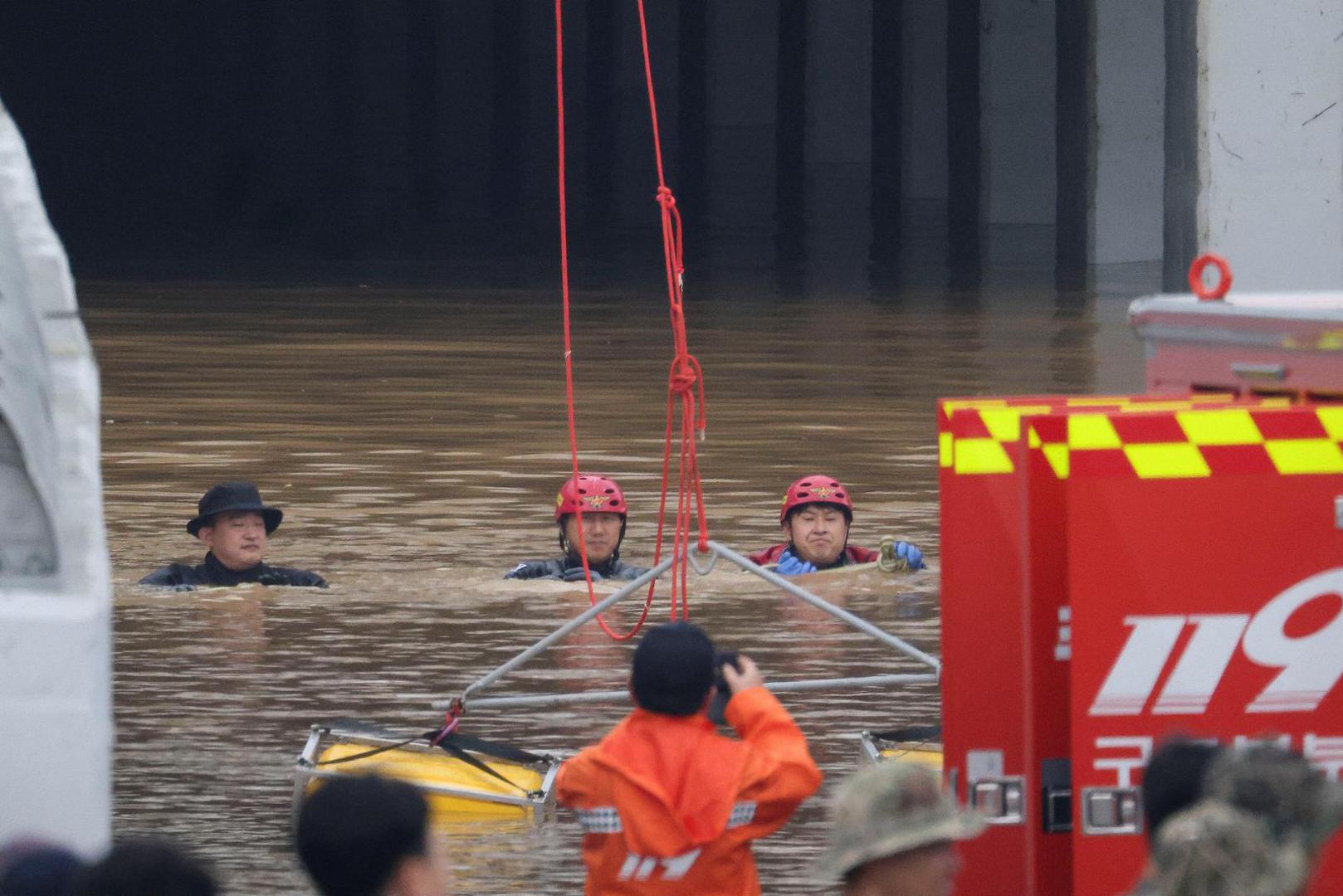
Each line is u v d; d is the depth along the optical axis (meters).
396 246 116.44
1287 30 58.91
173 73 190.00
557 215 141.00
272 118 190.00
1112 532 13.94
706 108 164.25
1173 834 9.73
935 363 66.25
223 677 29.22
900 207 141.00
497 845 21.58
